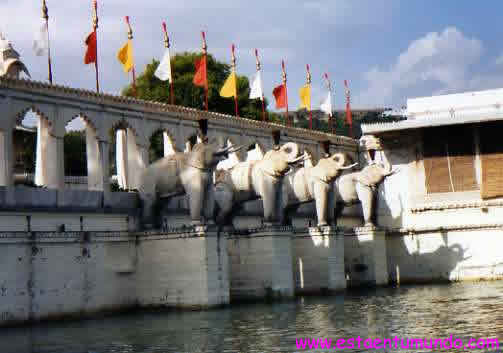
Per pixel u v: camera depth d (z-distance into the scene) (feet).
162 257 109.91
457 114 173.78
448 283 157.38
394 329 84.38
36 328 94.53
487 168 166.20
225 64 224.94
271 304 115.55
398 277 168.25
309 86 169.17
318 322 92.43
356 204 168.96
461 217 167.73
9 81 102.83
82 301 104.42
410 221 172.04
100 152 116.47
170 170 113.19
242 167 126.31
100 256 107.45
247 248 123.44
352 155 180.14
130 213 115.03
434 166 170.60
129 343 80.89
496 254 162.20
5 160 102.22
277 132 126.31
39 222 101.86
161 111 128.77
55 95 109.70
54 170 109.29
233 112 217.97
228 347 76.43
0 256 95.09
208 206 110.32
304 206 154.51
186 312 105.91
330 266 133.08
